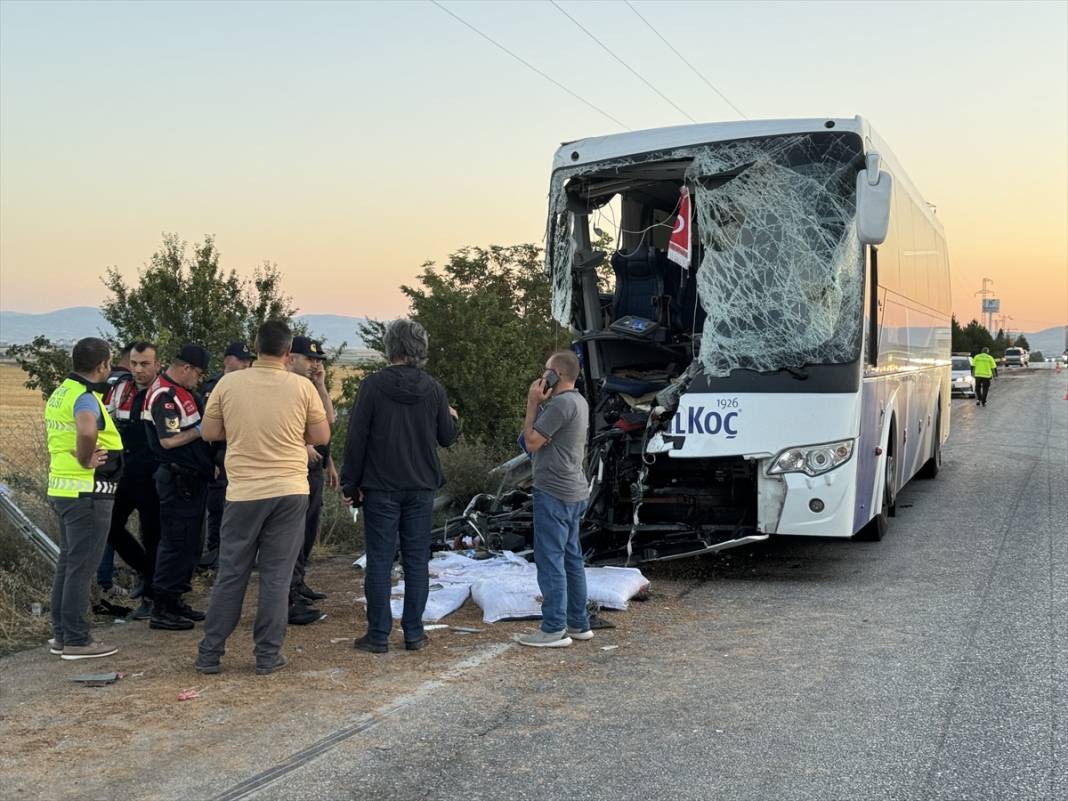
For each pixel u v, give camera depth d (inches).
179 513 272.8
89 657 246.2
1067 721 197.2
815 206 327.6
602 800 162.7
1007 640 255.9
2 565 315.9
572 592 261.4
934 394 594.2
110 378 293.9
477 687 221.9
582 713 204.4
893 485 425.4
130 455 285.4
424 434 253.0
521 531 364.8
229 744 187.8
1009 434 922.7
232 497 232.8
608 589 293.4
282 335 240.8
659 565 364.2
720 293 328.8
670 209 397.1
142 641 265.1
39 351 442.9
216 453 327.9
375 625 251.4
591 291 379.2
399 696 215.8
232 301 483.8
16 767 177.6
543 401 257.1
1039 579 326.6
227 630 235.5
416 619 253.3
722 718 200.8
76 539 245.0
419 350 254.4
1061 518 450.0
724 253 330.6
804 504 317.7
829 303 323.0
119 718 202.5
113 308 470.9
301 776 172.7
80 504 243.9
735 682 224.5
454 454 502.0
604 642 259.9
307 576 348.5
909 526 439.8
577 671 234.1
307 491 241.8
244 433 233.9
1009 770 173.8
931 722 197.3
